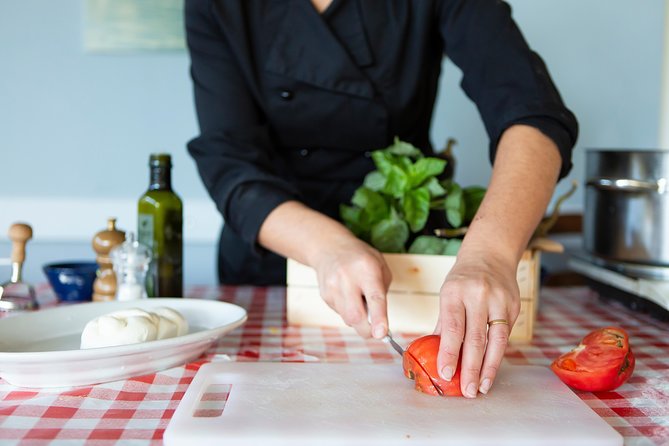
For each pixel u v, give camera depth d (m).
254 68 1.24
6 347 0.84
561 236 2.14
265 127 1.26
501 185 0.91
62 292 1.18
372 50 1.24
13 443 0.62
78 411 0.70
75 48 2.12
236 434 0.62
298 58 1.23
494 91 1.06
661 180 1.10
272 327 1.05
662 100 2.14
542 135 0.97
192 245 2.18
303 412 0.67
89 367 0.75
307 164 1.39
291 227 0.97
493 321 0.73
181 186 2.18
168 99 2.14
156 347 0.77
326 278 0.86
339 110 1.28
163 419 0.68
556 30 2.14
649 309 1.10
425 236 1.05
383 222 1.04
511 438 0.62
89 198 2.18
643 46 2.14
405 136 1.38
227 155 1.13
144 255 1.06
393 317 1.03
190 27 1.23
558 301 1.29
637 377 0.83
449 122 2.15
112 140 2.16
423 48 1.24
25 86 2.13
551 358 0.91
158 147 2.16
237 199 1.05
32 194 2.17
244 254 1.54
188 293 1.30
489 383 0.70
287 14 1.22
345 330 1.04
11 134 2.15
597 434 0.63
